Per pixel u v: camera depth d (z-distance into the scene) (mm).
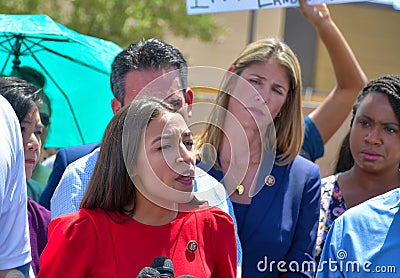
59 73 5195
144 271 2451
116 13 9359
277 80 3867
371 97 4270
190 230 2924
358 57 13539
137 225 2865
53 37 5062
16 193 2836
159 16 9727
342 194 4352
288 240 3768
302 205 3875
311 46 12734
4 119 2805
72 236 2793
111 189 2865
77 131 5328
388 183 4344
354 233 3406
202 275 2875
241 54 4008
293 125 3945
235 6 4664
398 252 3305
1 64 5051
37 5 9156
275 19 12414
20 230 2869
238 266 3336
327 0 4844
